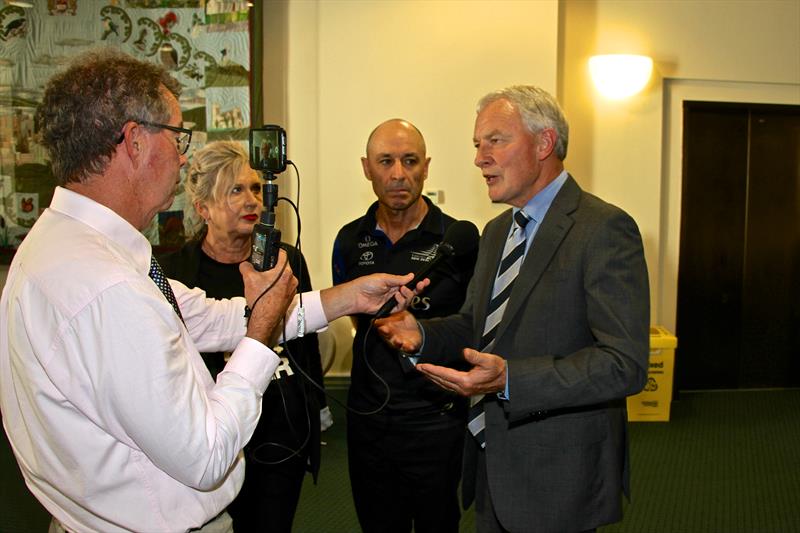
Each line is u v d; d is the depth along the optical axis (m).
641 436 4.16
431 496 2.12
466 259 2.18
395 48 4.55
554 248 1.58
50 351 1.02
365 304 1.74
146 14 4.41
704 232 4.95
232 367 1.21
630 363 1.43
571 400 1.44
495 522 1.71
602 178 4.78
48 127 1.12
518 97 1.64
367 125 4.61
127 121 1.11
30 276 1.06
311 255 4.71
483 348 1.73
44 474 1.11
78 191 1.13
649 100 4.72
